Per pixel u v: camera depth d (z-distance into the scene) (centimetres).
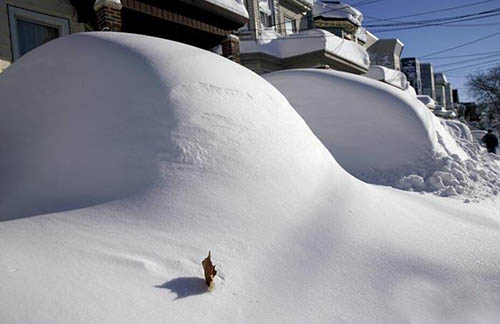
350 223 349
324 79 892
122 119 371
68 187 338
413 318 237
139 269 227
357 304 242
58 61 458
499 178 788
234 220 301
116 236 261
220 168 351
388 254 307
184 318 198
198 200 311
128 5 813
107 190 325
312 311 229
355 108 842
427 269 294
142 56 429
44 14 867
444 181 695
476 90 4559
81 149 363
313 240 306
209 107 397
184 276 231
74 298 191
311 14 2269
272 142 414
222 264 251
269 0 1877
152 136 359
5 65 782
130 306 195
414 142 790
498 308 261
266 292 237
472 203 580
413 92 2581
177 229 278
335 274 270
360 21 2544
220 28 1068
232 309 215
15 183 368
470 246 354
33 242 244
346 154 814
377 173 754
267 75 978
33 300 183
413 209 460
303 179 400
